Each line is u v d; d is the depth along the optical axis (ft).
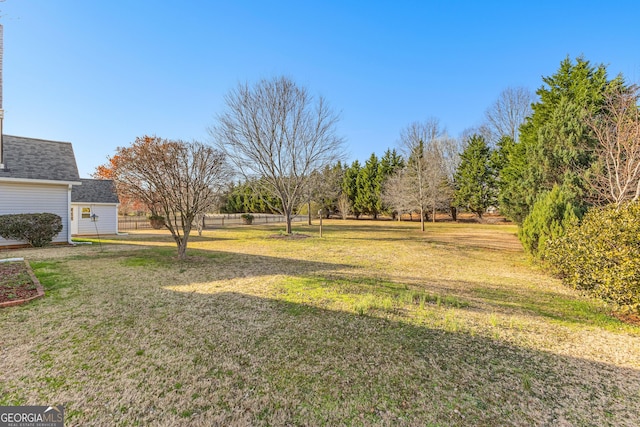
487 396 6.86
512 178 46.60
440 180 79.25
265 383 7.32
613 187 26.04
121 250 30.81
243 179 50.52
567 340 9.98
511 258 27.53
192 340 9.66
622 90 27.35
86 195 52.85
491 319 11.65
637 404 6.57
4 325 10.59
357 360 8.51
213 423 5.87
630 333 10.60
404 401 6.66
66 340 9.48
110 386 7.05
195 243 38.52
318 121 50.39
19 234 31.42
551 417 6.13
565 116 34.55
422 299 14.17
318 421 5.99
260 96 47.14
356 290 16.05
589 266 12.75
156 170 22.90
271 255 28.48
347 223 89.04
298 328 10.77
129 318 11.50
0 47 25.11
